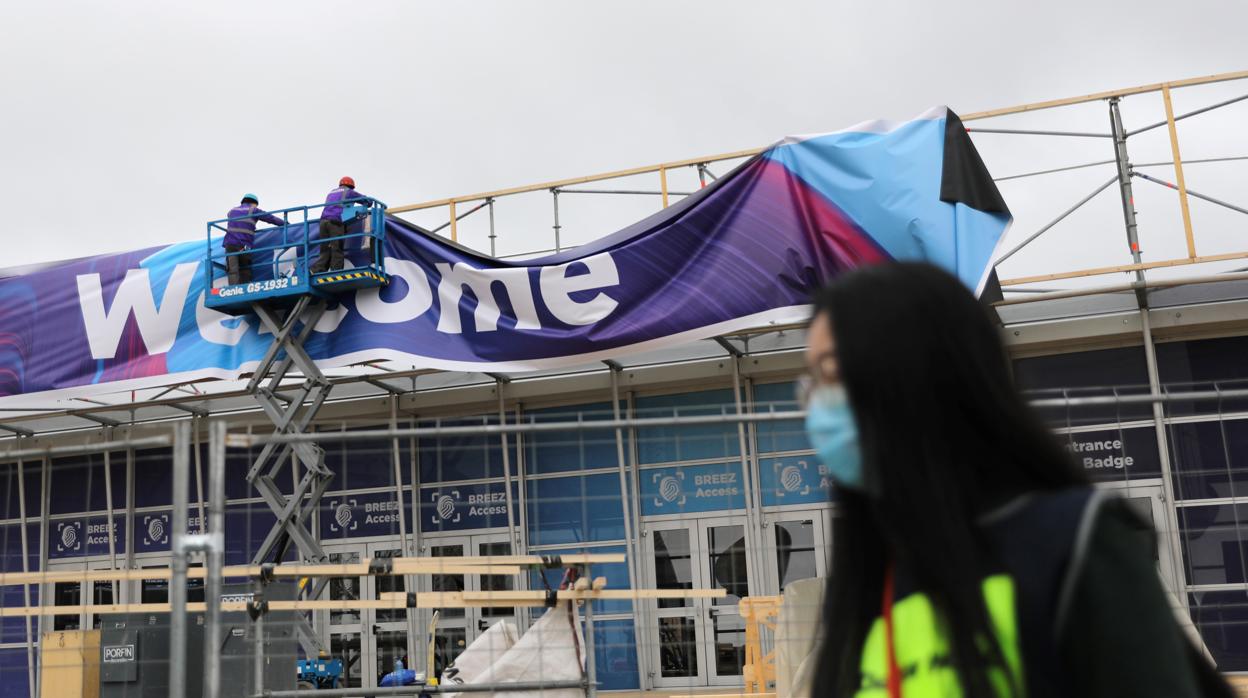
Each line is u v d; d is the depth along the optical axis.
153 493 17.50
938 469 1.33
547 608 6.96
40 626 8.08
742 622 7.48
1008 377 1.38
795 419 5.04
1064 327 14.38
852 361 1.37
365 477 14.90
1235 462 11.83
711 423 5.04
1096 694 1.23
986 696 1.27
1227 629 6.94
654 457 10.50
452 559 6.91
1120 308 14.23
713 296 13.36
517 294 14.19
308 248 14.66
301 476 16.34
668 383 15.81
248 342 15.09
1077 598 1.24
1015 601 1.28
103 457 17.80
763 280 13.14
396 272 14.70
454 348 14.35
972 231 12.22
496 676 6.78
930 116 12.68
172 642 4.66
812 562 7.74
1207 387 13.84
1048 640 1.26
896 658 1.40
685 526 9.52
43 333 15.74
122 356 15.46
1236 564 7.15
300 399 14.59
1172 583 7.20
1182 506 7.46
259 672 6.27
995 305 13.54
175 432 4.89
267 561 14.27
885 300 1.38
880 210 12.56
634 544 9.48
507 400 16.45
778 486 7.91
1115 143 13.86
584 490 9.72
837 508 1.56
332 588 13.44
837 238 12.77
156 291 15.48
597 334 13.84
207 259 14.98
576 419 15.82
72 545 17.61
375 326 14.59
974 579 1.30
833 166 12.91
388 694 6.21
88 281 15.75
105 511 17.59
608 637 7.36
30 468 17.95
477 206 16.77
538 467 10.85
